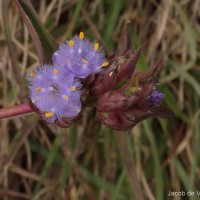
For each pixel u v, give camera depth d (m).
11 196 0.20
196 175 0.19
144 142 0.19
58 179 0.20
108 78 0.10
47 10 0.19
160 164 0.19
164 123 0.19
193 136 0.19
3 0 0.17
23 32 0.20
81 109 0.10
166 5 0.19
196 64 0.20
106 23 0.20
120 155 0.19
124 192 0.19
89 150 0.19
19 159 0.20
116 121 0.10
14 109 0.11
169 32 0.20
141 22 0.20
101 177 0.19
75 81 0.10
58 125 0.10
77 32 0.20
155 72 0.10
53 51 0.11
